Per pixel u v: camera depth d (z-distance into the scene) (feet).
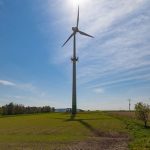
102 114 435.12
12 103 593.01
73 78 440.86
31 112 618.85
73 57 438.81
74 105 440.86
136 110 268.21
